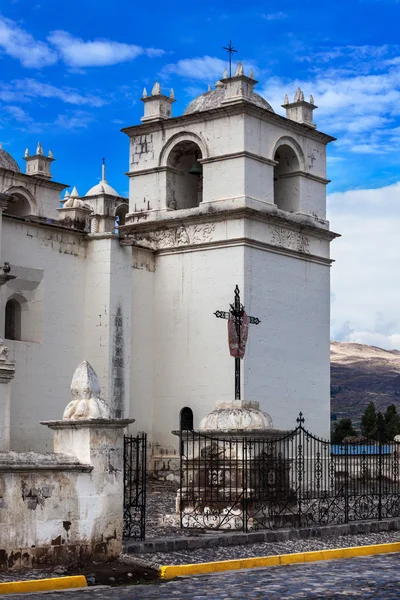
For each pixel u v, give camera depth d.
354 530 26.81
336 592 17.83
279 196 42.97
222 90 42.53
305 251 42.31
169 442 40.44
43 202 49.41
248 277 39.31
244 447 25.14
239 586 18.56
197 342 40.12
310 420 41.66
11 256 36.09
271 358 40.00
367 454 35.53
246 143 39.66
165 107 42.56
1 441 30.23
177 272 40.97
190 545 22.72
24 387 36.03
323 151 43.94
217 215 39.72
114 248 38.44
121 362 38.34
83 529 19.97
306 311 42.09
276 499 25.84
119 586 18.64
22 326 36.62
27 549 19.05
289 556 22.14
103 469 20.41
